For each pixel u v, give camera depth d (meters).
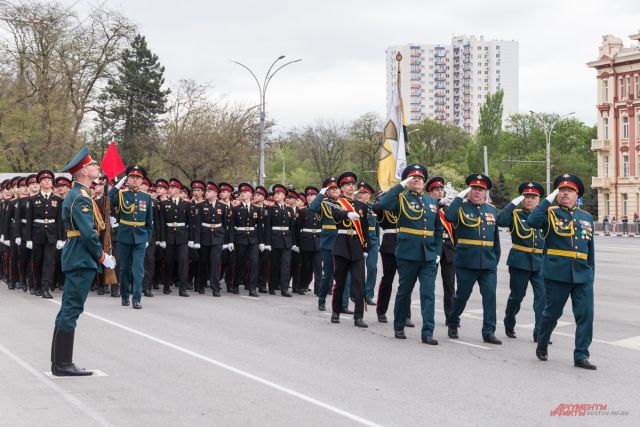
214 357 9.46
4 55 43.94
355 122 91.81
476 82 186.75
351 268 12.32
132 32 46.66
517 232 11.08
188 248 16.28
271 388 7.93
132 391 7.76
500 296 16.84
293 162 104.00
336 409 7.14
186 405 7.24
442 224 11.93
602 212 73.19
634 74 69.69
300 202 16.95
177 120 51.22
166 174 52.66
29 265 16.58
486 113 96.25
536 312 11.00
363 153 91.69
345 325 12.30
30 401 7.33
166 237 16.05
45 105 43.97
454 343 10.81
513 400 7.55
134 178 13.98
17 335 10.84
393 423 6.71
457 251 11.04
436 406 7.29
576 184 9.40
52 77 44.69
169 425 6.60
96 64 45.97
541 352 9.61
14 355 9.45
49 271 15.55
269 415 6.93
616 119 71.44
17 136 43.16
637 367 9.21
